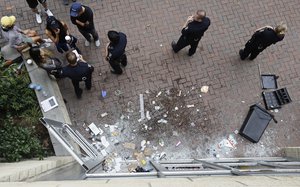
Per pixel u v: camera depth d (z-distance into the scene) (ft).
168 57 28.58
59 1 29.73
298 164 20.98
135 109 27.14
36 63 26.05
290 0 30.55
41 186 10.75
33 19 29.01
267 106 27.55
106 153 25.64
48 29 24.50
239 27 29.76
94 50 28.50
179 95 27.63
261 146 26.78
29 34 26.50
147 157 25.84
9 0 29.35
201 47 28.99
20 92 25.59
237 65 28.71
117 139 26.35
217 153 26.43
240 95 27.99
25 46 25.85
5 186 11.00
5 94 24.81
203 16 22.67
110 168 22.38
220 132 26.96
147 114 27.07
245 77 28.45
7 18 23.63
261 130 26.71
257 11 30.30
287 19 30.25
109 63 26.37
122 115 26.99
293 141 26.99
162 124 26.86
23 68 26.43
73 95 27.30
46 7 28.43
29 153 22.97
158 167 19.16
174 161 24.50
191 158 26.13
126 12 29.71
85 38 27.99
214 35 29.40
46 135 25.43
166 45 28.96
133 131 26.61
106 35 29.01
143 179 13.23
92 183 11.45
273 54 29.17
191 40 25.34
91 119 26.81
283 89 27.99
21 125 24.94
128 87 27.66
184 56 28.66
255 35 24.68
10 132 23.29
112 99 27.32
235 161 24.00
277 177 13.42
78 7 23.17
